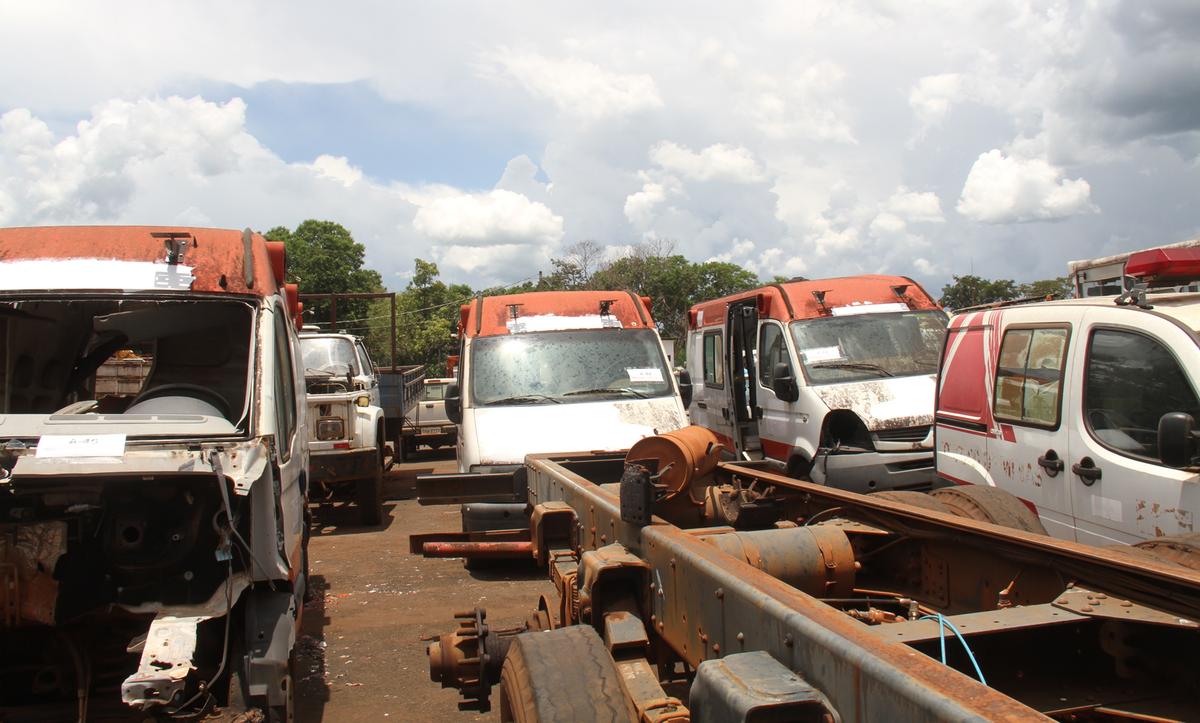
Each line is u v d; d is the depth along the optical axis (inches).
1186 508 187.2
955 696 69.3
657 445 189.6
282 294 216.4
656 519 149.4
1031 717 64.8
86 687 158.6
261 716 148.9
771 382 429.4
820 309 421.7
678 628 126.1
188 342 234.1
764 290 444.5
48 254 187.0
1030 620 104.0
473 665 158.6
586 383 356.2
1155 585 107.7
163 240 195.9
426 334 2170.3
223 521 162.2
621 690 115.9
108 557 157.3
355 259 2438.5
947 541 147.9
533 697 114.3
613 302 394.3
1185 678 109.4
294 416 220.7
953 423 273.7
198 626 164.2
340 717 207.9
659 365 367.6
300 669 239.6
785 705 83.1
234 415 215.9
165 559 158.9
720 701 89.2
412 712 210.7
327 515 483.8
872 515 163.0
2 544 151.6
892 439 366.3
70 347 228.5
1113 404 211.9
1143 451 201.9
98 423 161.8
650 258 2151.8
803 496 187.8
